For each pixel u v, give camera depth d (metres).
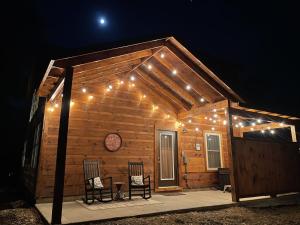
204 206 5.53
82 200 6.26
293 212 5.82
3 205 6.41
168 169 8.39
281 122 7.94
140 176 6.95
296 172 7.96
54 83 5.50
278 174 7.40
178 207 5.36
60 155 4.11
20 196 8.34
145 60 6.70
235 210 5.68
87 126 7.04
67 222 3.96
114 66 6.59
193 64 6.51
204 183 8.93
